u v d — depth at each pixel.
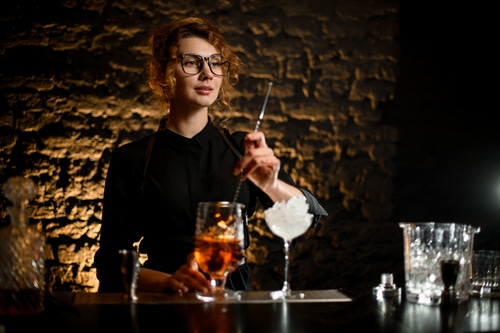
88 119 3.94
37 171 3.88
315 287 4.19
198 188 2.32
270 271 4.11
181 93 2.30
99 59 3.96
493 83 4.70
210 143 2.40
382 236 4.29
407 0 4.67
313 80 4.21
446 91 4.65
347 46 4.25
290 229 1.76
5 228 1.56
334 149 4.23
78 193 3.91
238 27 4.11
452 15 4.70
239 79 4.11
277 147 4.16
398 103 4.59
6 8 3.87
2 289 1.54
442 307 1.69
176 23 2.36
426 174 4.58
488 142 4.66
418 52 4.64
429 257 1.75
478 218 4.62
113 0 3.98
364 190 4.27
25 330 1.40
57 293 1.86
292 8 4.18
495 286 1.91
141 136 3.98
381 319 1.54
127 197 2.34
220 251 1.71
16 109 3.88
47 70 3.90
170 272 2.27
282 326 1.45
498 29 4.72
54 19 3.92
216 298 1.76
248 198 2.38
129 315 1.55
